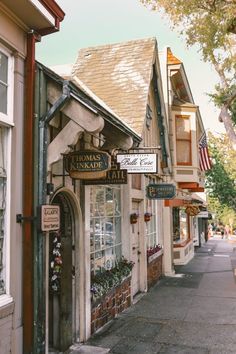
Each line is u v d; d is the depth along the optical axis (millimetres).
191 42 11062
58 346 6484
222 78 12797
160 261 14297
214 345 6734
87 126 5375
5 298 4801
